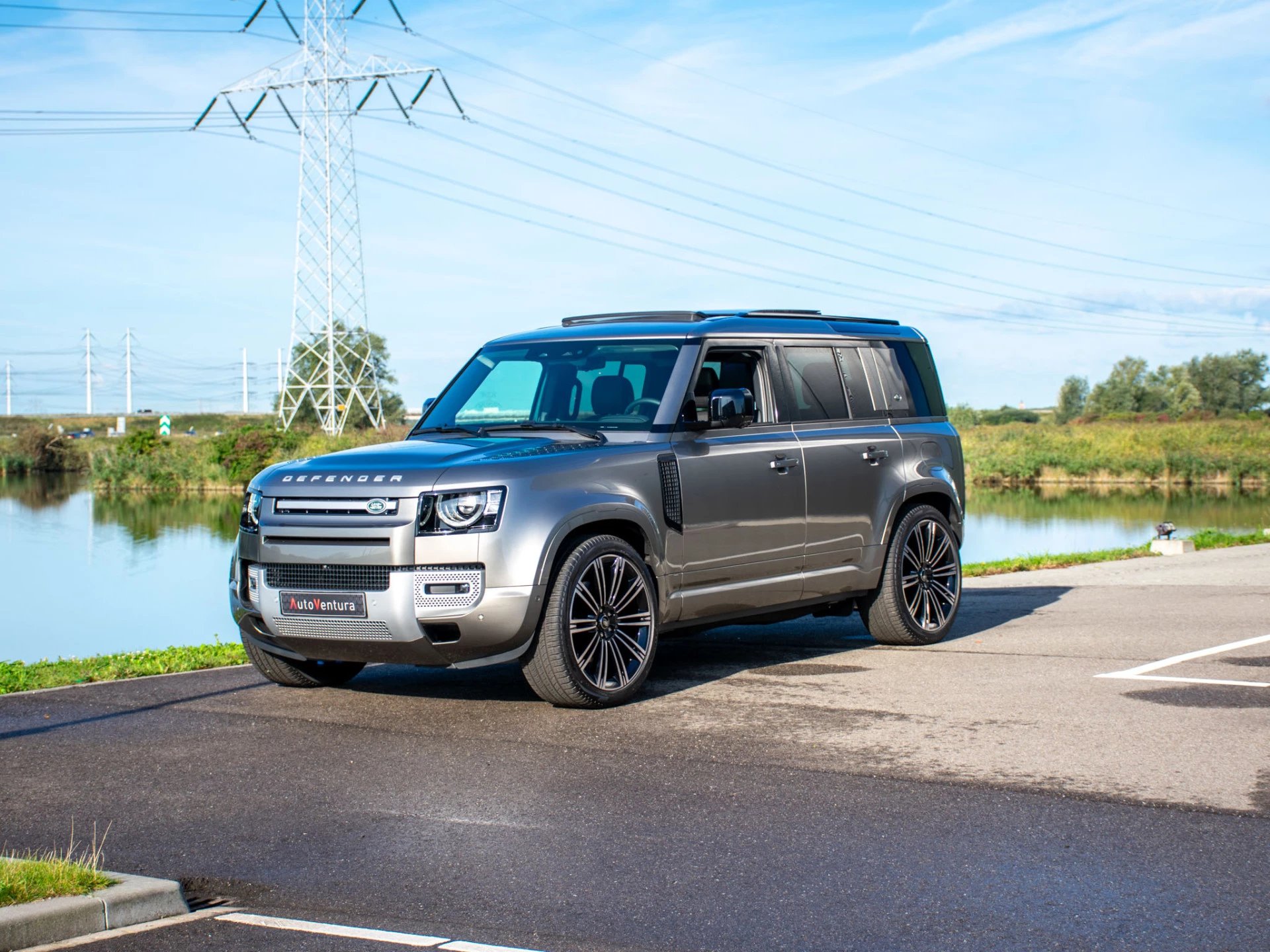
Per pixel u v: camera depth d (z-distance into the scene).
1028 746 5.67
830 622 10.20
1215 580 12.41
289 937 3.65
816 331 8.41
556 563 6.52
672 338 7.57
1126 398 112.56
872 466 8.38
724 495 7.34
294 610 6.59
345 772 5.47
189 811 4.95
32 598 19.55
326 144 57.09
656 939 3.60
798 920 3.72
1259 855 4.20
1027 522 30.73
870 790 5.04
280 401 61.28
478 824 4.71
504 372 7.86
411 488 6.34
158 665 8.34
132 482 56.44
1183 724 6.03
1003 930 3.62
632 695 6.84
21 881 3.78
